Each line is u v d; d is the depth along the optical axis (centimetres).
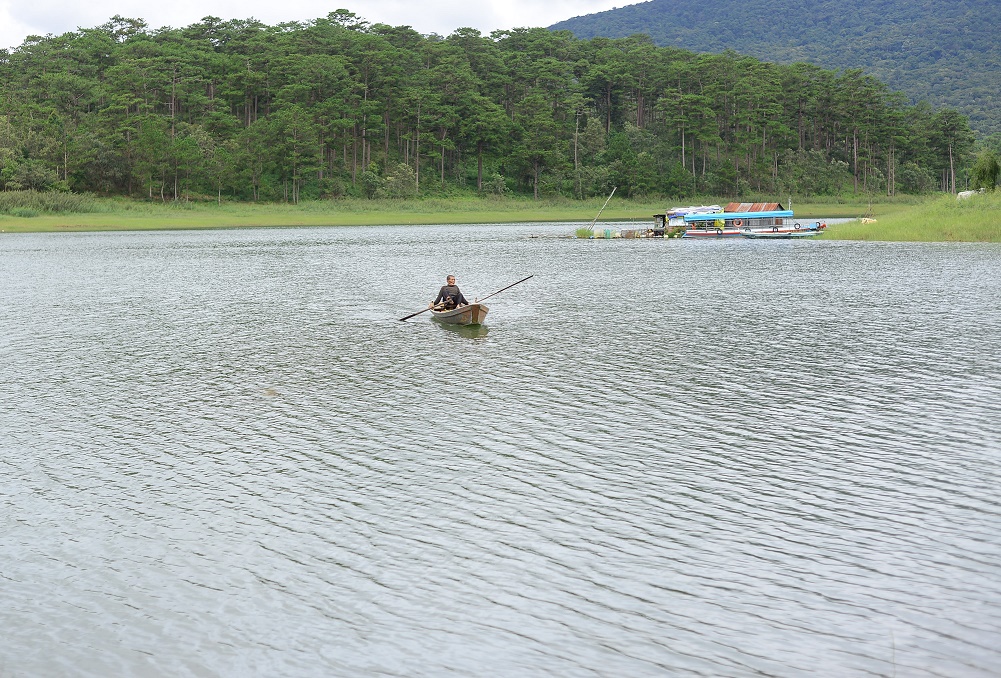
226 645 1230
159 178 15950
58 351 3241
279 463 1930
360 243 9600
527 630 1252
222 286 5356
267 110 18575
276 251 8400
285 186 16650
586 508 1659
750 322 3731
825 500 1683
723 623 1262
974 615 1265
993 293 4528
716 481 1791
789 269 5994
